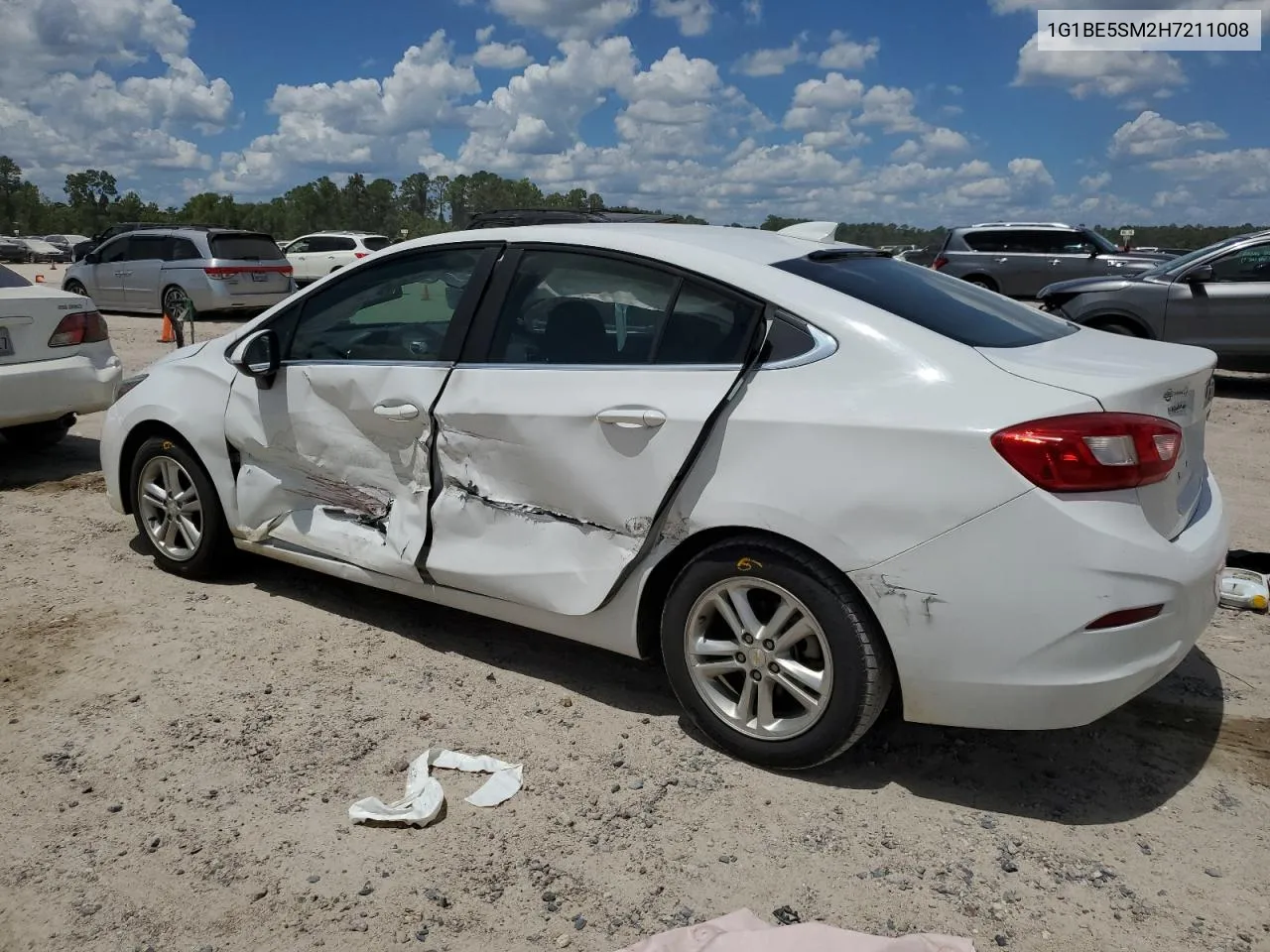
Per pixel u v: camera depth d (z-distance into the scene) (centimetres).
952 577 270
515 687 373
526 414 339
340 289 408
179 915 253
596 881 264
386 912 254
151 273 1838
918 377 283
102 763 322
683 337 321
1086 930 245
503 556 354
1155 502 274
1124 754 325
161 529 479
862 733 297
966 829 286
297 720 348
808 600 293
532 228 367
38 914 254
